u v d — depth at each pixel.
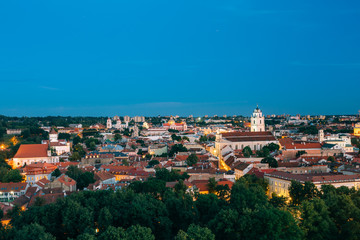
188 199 170.25
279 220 136.50
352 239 145.62
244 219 142.38
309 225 145.62
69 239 135.38
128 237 130.75
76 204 160.88
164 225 157.75
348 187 197.88
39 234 135.12
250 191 180.25
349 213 152.75
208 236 130.75
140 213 156.75
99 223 157.00
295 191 188.62
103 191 187.38
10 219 176.88
